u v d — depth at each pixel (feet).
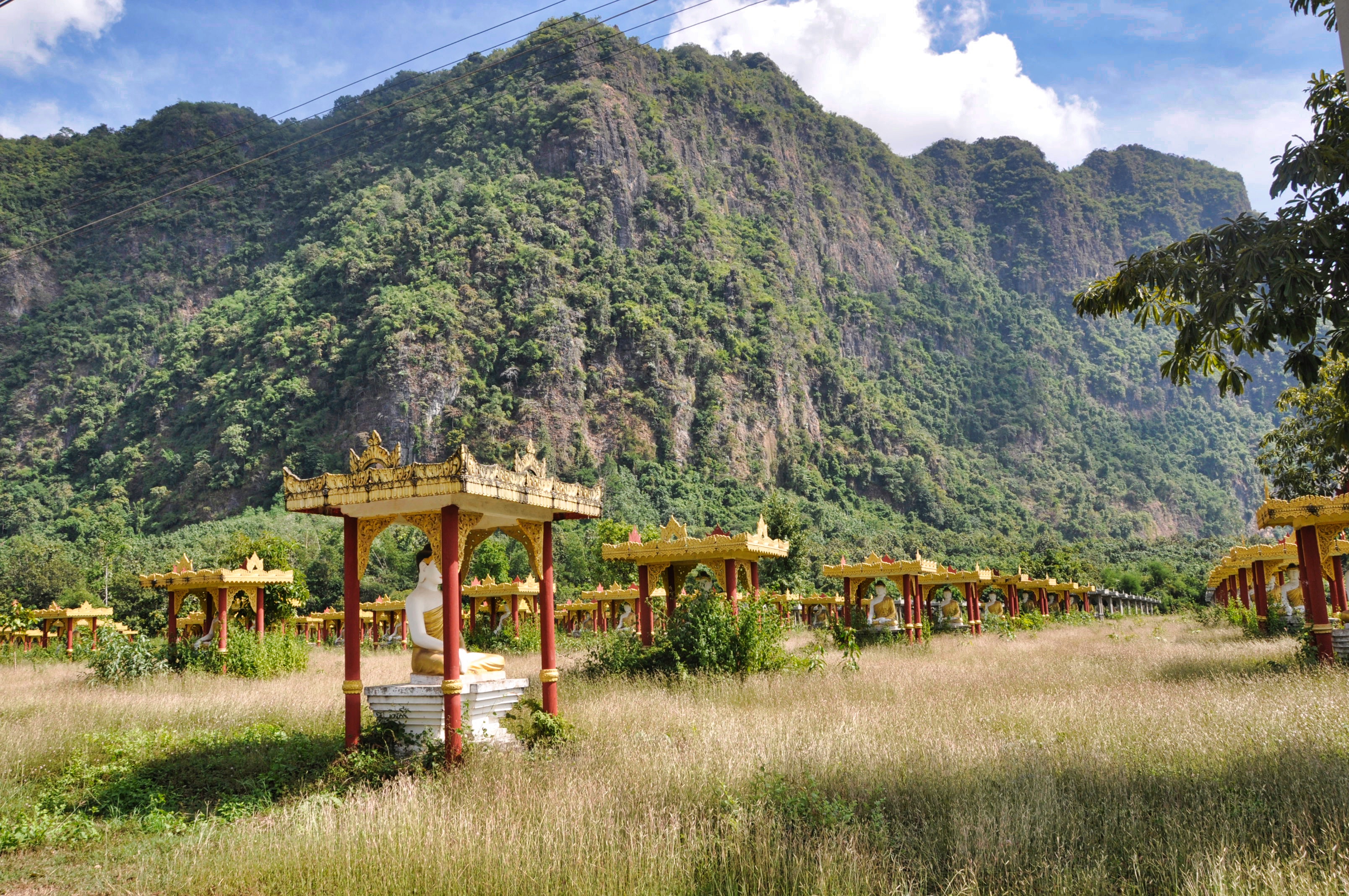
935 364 632.38
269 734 41.14
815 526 382.63
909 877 22.07
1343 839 22.39
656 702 47.73
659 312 461.78
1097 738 33.96
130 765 35.99
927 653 83.35
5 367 469.57
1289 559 86.33
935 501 480.64
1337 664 50.98
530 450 37.19
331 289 456.86
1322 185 28.84
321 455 372.58
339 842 24.40
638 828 24.61
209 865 23.91
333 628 164.14
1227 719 35.81
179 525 368.89
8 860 25.79
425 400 379.55
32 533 366.43
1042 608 168.76
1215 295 29.09
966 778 28.73
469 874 22.24
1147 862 22.11
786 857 22.84
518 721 37.70
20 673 81.92
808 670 62.23
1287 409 66.13
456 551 34.24
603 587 162.30
